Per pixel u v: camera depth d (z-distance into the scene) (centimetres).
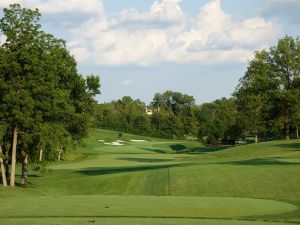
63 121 5081
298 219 1986
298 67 7925
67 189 3772
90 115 5891
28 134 3831
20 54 3650
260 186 3111
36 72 3703
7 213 2067
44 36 3803
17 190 3584
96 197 2731
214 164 4434
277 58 8056
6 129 3728
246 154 6247
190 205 2353
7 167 4412
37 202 2453
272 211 2205
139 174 4050
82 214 2061
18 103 3584
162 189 3312
